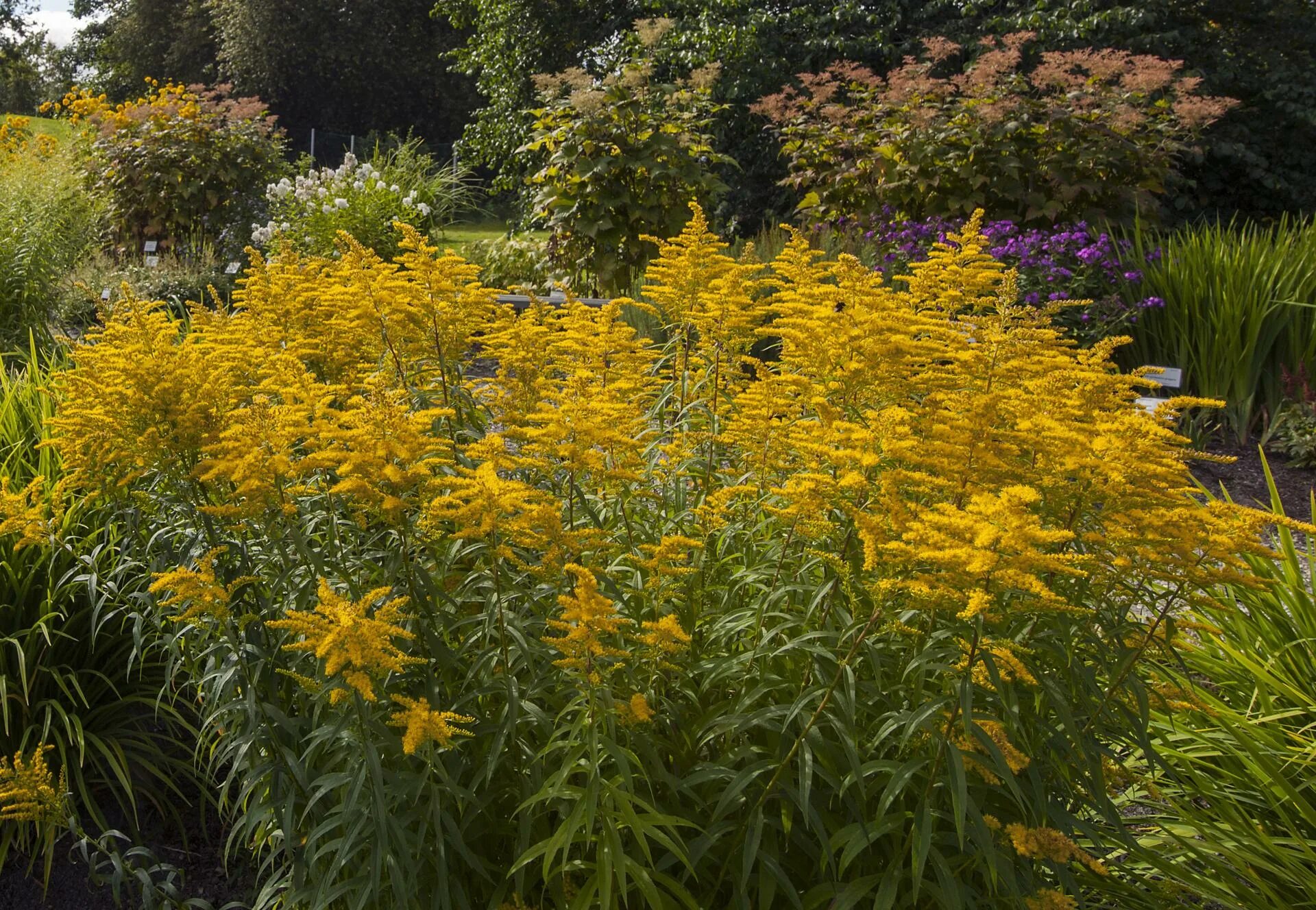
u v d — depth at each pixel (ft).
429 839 8.03
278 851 9.98
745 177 55.01
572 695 8.52
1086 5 48.32
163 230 43.93
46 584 12.03
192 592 7.89
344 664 7.00
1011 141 32.73
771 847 7.94
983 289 10.27
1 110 147.54
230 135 45.83
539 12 58.65
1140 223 30.63
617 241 33.09
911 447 7.80
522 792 8.16
